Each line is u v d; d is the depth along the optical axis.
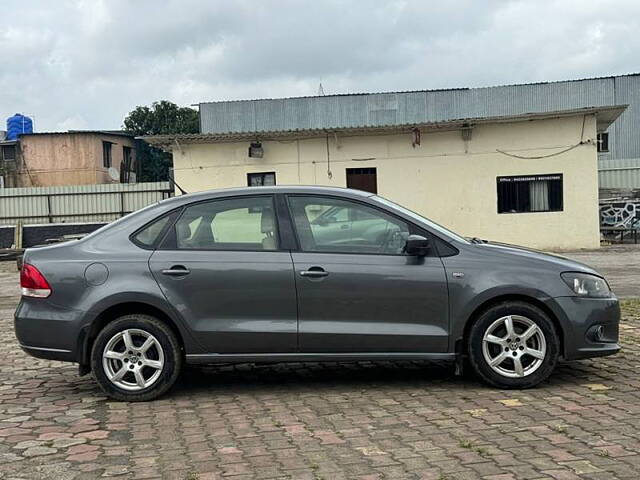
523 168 22.19
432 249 5.47
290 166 23.30
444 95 38.03
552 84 37.62
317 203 5.61
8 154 41.09
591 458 3.92
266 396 5.58
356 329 5.36
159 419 4.99
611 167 29.94
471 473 3.75
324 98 38.38
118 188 28.95
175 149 23.61
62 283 5.40
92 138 40.47
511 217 22.31
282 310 5.38
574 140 21.80
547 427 4.52
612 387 5.50
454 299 5.36
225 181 23.53
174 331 5.46
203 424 4.84
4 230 28.22
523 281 5.35
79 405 5.44
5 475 3.92
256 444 4.36
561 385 5.61
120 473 3.91
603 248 21.92
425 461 3.96
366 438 4.41
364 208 5.59
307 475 3.80
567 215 21.97
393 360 5.42
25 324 5.43
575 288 5.41
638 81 37.41
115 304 5.37
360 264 5.39
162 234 5.55
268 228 5.54
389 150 22.91
